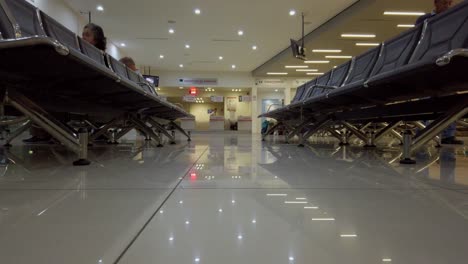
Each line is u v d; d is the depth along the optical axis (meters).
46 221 0.68
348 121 3.78
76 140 1.64
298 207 0.80
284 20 7.70
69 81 1.72
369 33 7.93
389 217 0.72
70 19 6.93
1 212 0.74
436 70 1.36
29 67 1.38
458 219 0.71
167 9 7.01
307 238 0.59
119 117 3.29
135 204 0.82
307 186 1.09
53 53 1.18
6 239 0.57
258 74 14.06
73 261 0.48
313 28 8.32
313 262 0.48
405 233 0.62
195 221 0.68
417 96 2.06
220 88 15.08
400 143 3.97
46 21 1.94
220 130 14.02
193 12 7.16
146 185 1.09
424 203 0.86
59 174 1.33
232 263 0.48
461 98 1.72
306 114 4.35
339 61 11.23
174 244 0.55
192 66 13.36
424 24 2.08
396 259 0.50
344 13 7.09
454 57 1.22
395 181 1.20
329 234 0.61
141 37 9.02
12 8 1.61
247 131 14.40
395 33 7.95
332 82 3.68
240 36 8.95
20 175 1.29
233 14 7.30
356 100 2.62
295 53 8.17
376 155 2.30
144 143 3.89
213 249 0.53
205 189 1.03
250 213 0.75
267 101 16.02
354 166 1.65
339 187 1.07
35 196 0.92
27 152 2.38
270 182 1.16
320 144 3.76
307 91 4.79
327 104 3.09
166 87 14.79
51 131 1.56
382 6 6.24
